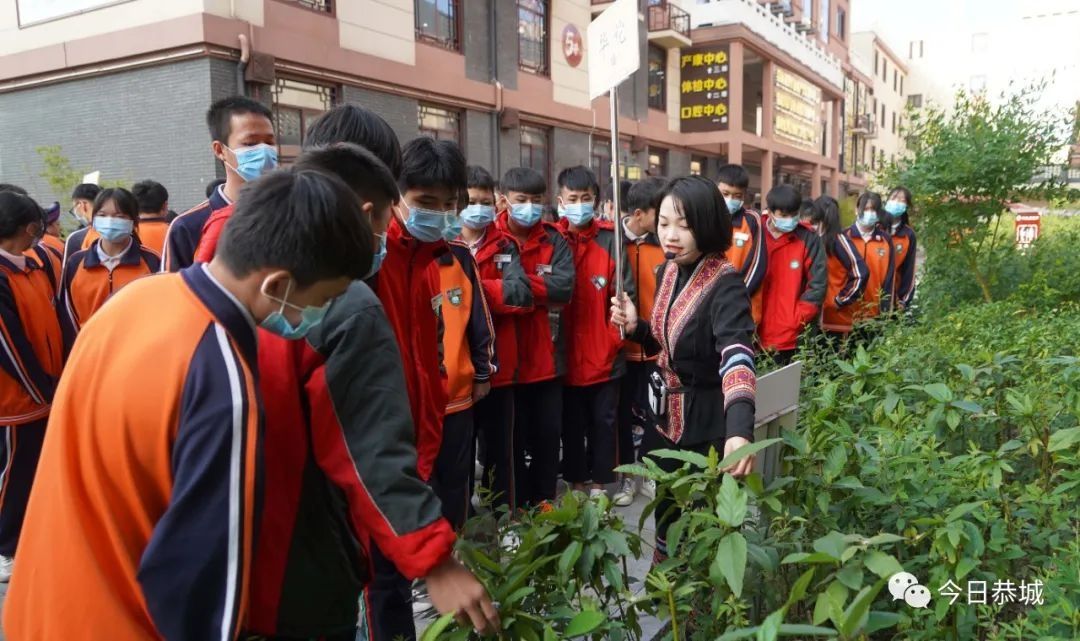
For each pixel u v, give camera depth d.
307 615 1.48
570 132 14.88
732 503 1.57
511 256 3.55
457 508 3.06
